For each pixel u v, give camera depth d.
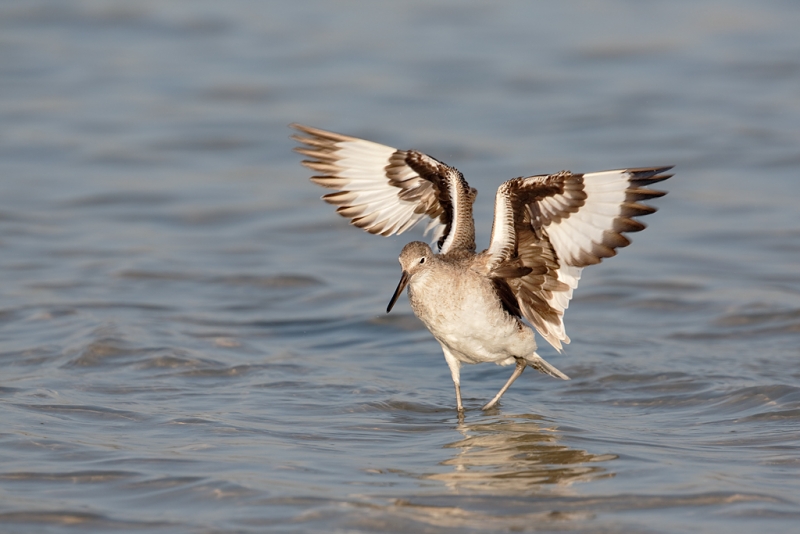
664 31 33.91
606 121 26.25
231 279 17.45
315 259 18.78
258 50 32.53
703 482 9.44
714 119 26.16
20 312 15.27
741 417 11.49
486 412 12.08
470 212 12.45
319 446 10.59
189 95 28.62
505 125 26.14
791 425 11.12
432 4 37.53
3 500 8.95
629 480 9.55
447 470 9.88
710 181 22.17
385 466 9.98
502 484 9.49
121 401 11.89
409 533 8.43
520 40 33.34
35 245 18.77
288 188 22.67
